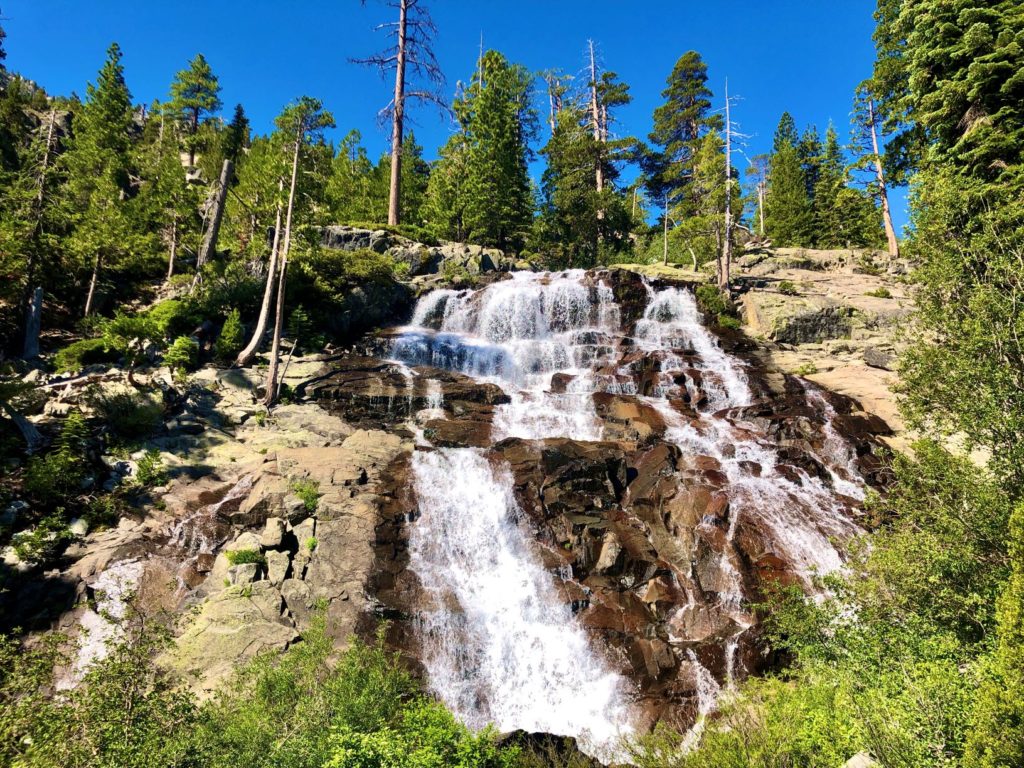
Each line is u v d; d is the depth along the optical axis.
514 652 13.33
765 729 8.16
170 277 34.41
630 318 32.28
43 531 13.57
